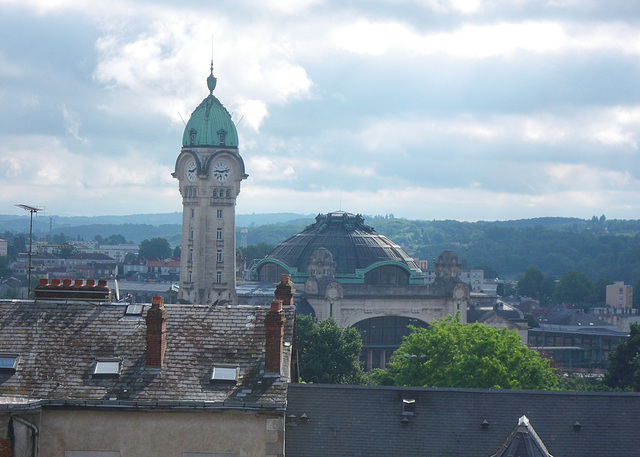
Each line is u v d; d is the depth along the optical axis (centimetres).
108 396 4934
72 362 5116
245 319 5369
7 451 4772
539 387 10988
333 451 5338
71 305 5453
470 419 5500
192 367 5106
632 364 15125
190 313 5388
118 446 4888
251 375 5069
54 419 4888
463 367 10612
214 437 4888
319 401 5556
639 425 5522
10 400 4831
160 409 4872
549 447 5397
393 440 5400
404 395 5600
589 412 5566
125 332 5291
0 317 5347
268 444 4878
